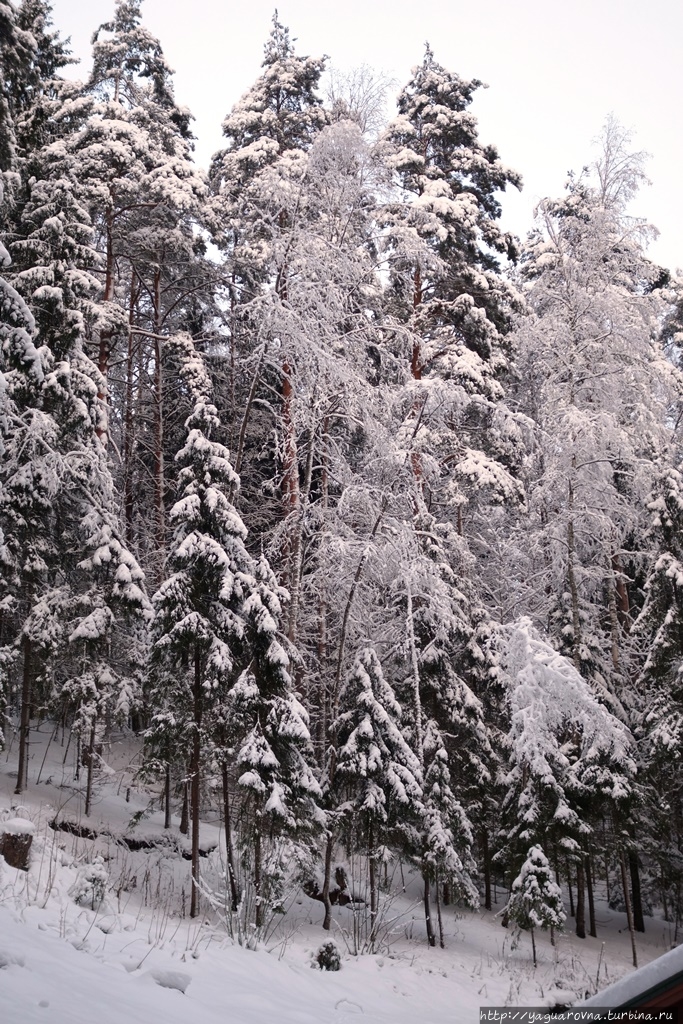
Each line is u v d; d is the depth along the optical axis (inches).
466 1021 462.0
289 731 597.0
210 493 633.0
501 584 984.9
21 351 581.0
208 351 1005.2
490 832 855.1
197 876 557.9
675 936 863.1
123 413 1181.1
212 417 657.0
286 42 1053.8
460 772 816.9
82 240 824.9
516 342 922.1
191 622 601.9
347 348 797.2
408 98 1105.4
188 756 648.4
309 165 781.3
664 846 875.4
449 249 953.5
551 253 1159.0
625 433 866.8
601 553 957.2
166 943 441.1
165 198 935.0
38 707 757.3
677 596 861.2
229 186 975.6
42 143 883.4
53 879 476.1
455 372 882.8
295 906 677.9
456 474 924.0
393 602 810.8
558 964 681.0
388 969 560.7
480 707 817.5
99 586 761.6
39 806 669.3
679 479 890.1
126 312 1005.2
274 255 794.2
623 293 909.8
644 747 861.8
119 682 762.2
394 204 884.6
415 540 743.1
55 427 719.1
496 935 747.4
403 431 772.0
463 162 1042.1
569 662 757.9
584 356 900.6
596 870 896.9
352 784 679.1
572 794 773.3
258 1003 382.9
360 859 815.7
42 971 292.7
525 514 994.7
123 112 964.6
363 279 829.2
